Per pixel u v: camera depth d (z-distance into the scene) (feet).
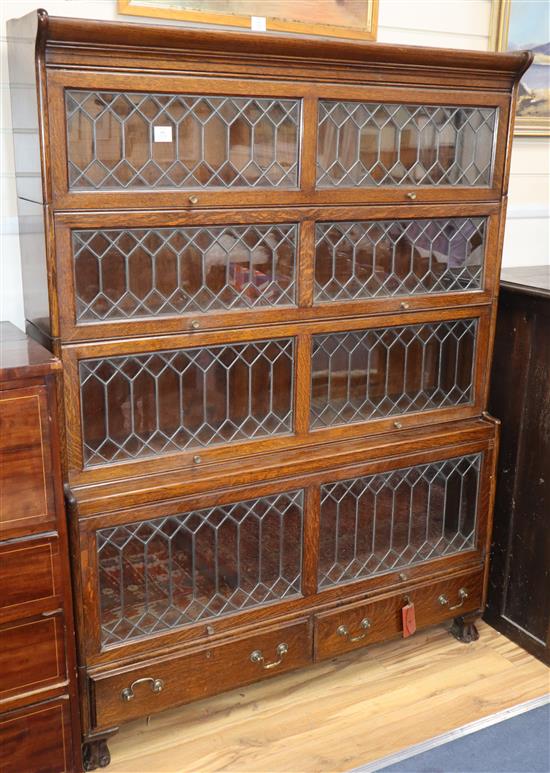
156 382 6.07
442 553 7.70
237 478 6.35
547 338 7.34
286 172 6.12
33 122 5.34
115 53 5.26
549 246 9.57
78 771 6.12
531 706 7.13
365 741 6.66
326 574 7.07
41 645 5.72
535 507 7.71
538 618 7.82
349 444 6.93
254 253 6.17
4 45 6.36
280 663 6.95
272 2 7.30
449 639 8.22
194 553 6.41
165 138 5.68
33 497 5.42
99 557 6.03
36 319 6.08
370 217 6.49
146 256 5.81
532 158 9.19
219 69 5.64
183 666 6.48
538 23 8.73
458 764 6.40
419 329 7.10
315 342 6.60
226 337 6.16
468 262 7.14
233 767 6.37
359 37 7.77
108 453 6.00
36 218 5.66
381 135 6.44
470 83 6.61
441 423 7.41
